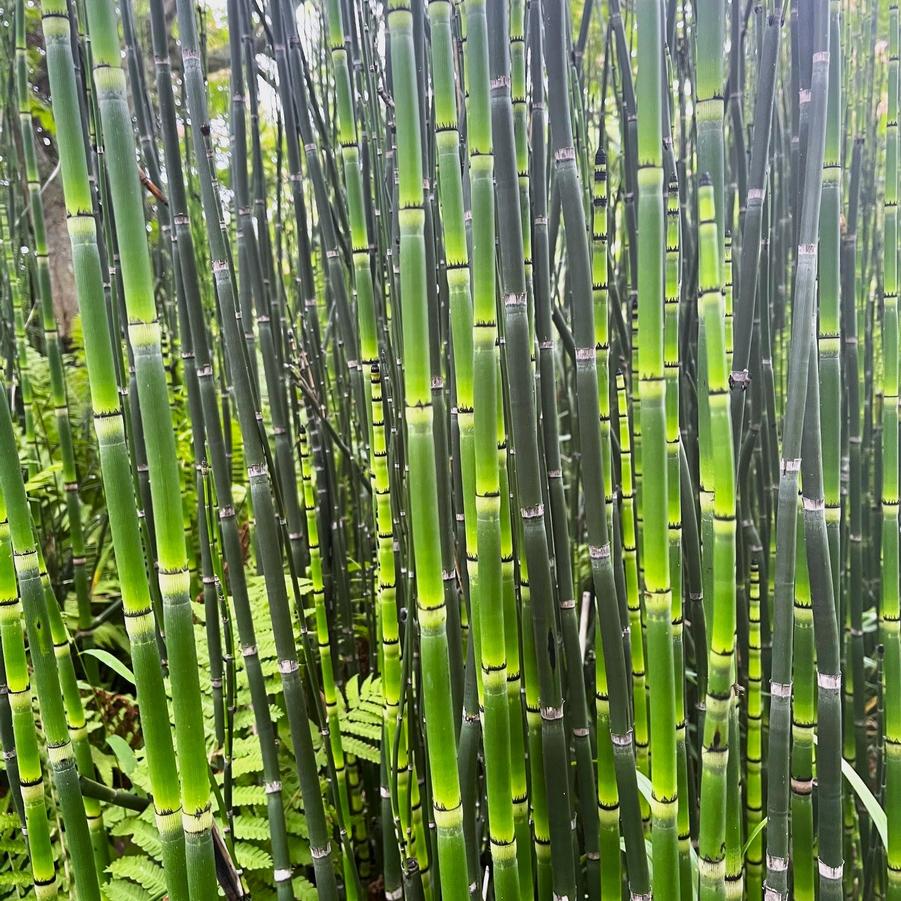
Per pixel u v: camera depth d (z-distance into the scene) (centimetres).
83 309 22
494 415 25
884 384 34
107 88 21
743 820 46
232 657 38
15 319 64
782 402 51
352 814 53
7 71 62
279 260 54
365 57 41
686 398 45
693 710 52
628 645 35
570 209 26
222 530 36
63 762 29
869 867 47
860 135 42
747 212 28
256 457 34
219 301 32
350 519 73
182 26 32
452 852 26
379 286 47
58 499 69
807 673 32
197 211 58
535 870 35
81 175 22
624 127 43
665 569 24
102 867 41
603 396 33
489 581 25
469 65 24
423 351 24
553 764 31
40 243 55
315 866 37
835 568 31
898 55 33
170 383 74
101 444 23
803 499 29
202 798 26
